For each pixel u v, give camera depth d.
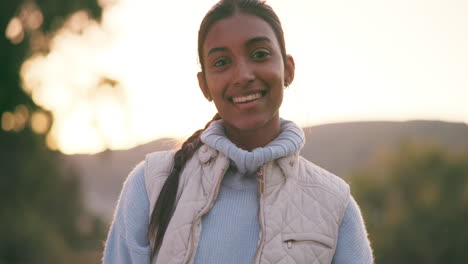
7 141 19.44
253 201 2.36
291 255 2.25
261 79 2.31
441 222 18.42
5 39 18.17
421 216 18.55
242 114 2.31
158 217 2.37
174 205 2.41
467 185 19.00
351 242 2.42
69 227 23.27
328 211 2.38
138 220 2.45
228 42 2.31
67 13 17.64
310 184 2.41
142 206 2.46
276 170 2.38
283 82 2.38
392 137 72.75
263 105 2.31
